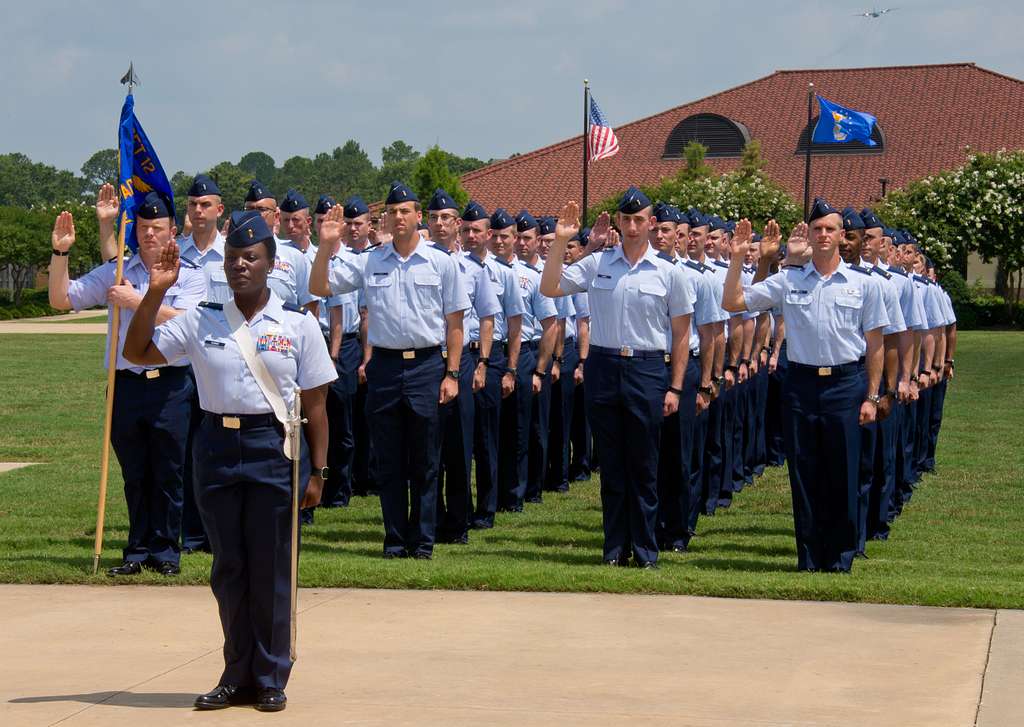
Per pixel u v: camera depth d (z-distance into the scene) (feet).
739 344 48.88
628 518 37.83
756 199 176.65
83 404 89.30
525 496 54.24
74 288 35.12
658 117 240.12
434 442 38.58
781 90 241.55
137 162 35.09
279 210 47.83
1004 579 35.60
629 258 37.14
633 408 36.88
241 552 23.80
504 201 228.43
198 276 35.50
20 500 50.01
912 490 54.19
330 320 49.78
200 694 24.41
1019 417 86.02
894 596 32.04
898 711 23.12
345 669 25.99
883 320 37.22
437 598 32.50
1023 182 183.62
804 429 37.60
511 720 22.63
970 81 236.02
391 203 38.29
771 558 40.55
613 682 25.02
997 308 188.03
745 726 22.30
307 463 25.09
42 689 24.72
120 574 34.83
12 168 581.12
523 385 50.88
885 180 198.90
